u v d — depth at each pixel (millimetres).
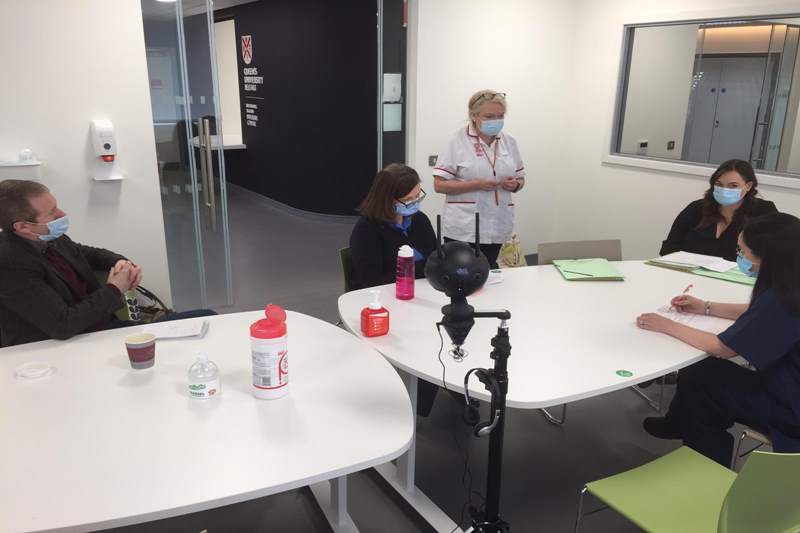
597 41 4832
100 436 1349
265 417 1434
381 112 4414
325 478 1235
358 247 2549
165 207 3697
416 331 1966
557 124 5172
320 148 6574
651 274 2719
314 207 6844
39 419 1418
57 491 1163
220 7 7621
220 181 3908
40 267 1974
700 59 4500
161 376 1643
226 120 8891
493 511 1444
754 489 1270
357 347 1836
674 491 1576
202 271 3955
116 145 3246
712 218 3107
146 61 3238
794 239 1734
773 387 1869
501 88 4734
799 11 3684
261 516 2150
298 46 6438
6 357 1754
